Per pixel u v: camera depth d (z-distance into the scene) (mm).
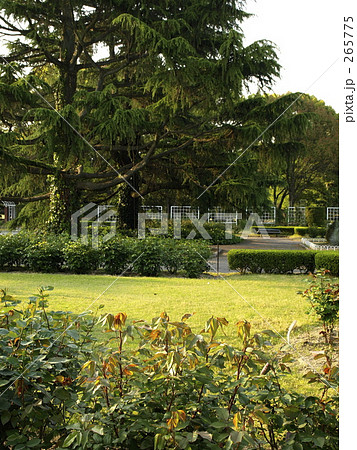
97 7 11727
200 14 12367
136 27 10156
